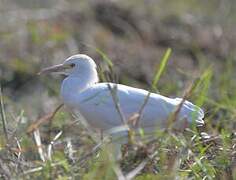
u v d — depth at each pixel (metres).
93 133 13.45
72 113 14.05
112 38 24.48
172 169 12.05
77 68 13.59
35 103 19.28
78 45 23.14
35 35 22.88
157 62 23.16
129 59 22.88
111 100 13.00
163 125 12.92
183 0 29.28
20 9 25.06
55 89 20.27
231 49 25.08
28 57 22.00
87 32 24.19
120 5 26.25
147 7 27.03
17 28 23.53
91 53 22.61
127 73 22.19
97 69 15.40
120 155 12.39
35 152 13.30
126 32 25.19
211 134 14.34
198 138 13.04
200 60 23.52
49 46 22.58
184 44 25.02
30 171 11.88
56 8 25.25
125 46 23.88
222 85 19.75
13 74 21.39
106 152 12.20
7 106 18.25
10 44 22.58
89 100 13.09
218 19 27.66
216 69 22.92
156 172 12.34
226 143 13.12
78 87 13.43
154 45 24.95
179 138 12.69
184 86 19.44
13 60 21.83
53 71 13.77
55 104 18.97
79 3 26.30
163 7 28.03
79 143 14.02
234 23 27.56
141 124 12.95
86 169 12.22
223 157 12.71
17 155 12.94
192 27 26.30
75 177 11.85
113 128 12.59
